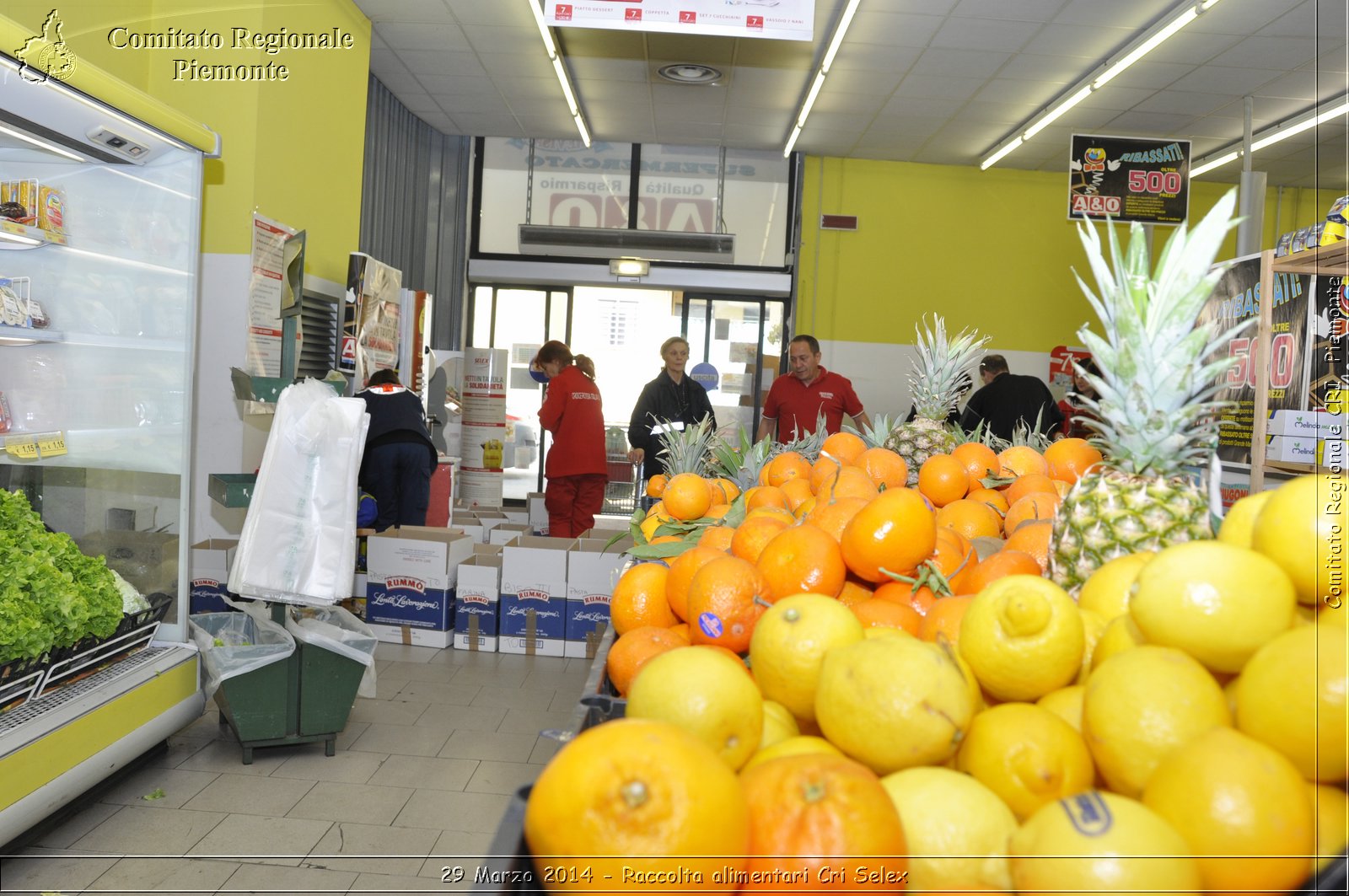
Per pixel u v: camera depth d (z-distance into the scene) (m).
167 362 3.10
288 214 5.42
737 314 10.03
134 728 2.76
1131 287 1.11
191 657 3.08
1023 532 1.36
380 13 6.62
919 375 2.78
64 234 3.09
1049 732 0.76
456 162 9.65
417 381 7.02
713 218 9.98
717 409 10.03
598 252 9.64
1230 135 8.59
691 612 1.21
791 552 1.23
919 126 8.78
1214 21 6.28
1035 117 8.31
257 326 5.01
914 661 0.80
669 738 0.68
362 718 3.71
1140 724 0.71
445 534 5.04
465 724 3.69
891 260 10.04
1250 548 0.85
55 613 2.50
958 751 0.81
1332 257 3.64
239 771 3.12
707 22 4.73
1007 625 0.85
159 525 3.11
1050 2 6.12
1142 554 1.01
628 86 8.12
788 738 0.92
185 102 4.95
